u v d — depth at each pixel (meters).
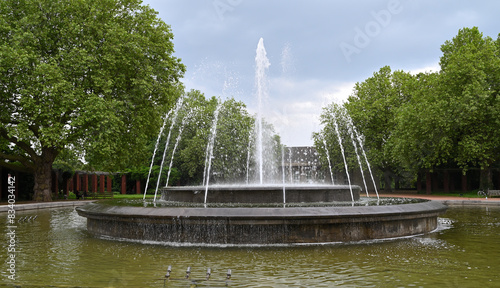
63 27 21.94
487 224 12.66
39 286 5.68
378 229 9.09
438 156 33.56
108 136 21.53
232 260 7.14
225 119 37.69
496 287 5.45
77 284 5.77
